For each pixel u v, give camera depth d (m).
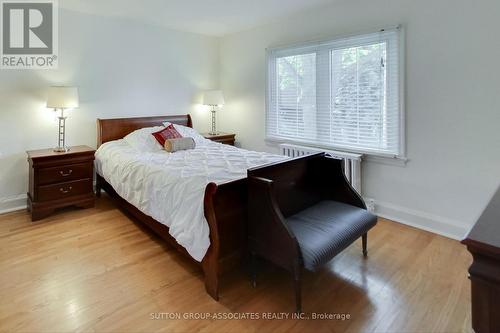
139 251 2.50
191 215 1.97
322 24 3.45
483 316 0.69
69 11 3.49
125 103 4.03
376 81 3.06
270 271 2.21
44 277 2.12
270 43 4.09
